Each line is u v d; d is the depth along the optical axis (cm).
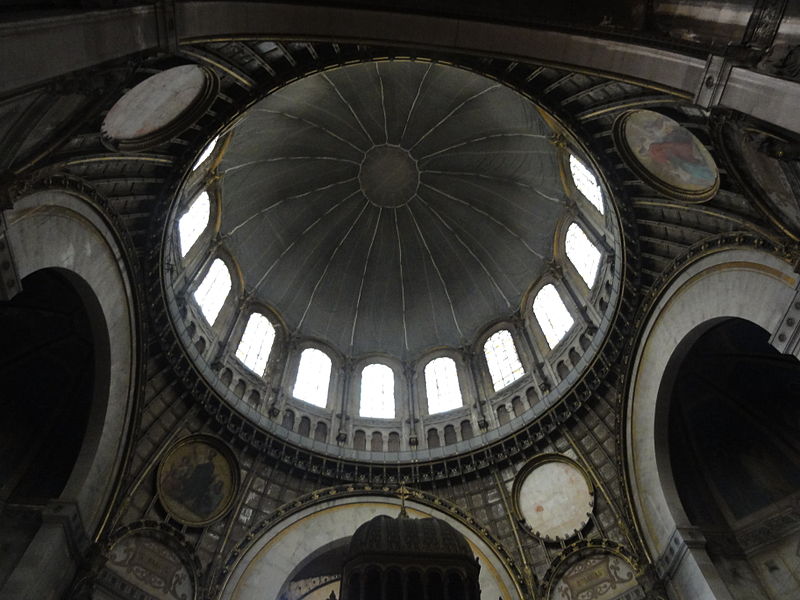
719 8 1170
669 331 1988
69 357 1917
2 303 1820
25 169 1261
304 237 3325
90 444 1797
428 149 3288
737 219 1594
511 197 3200
